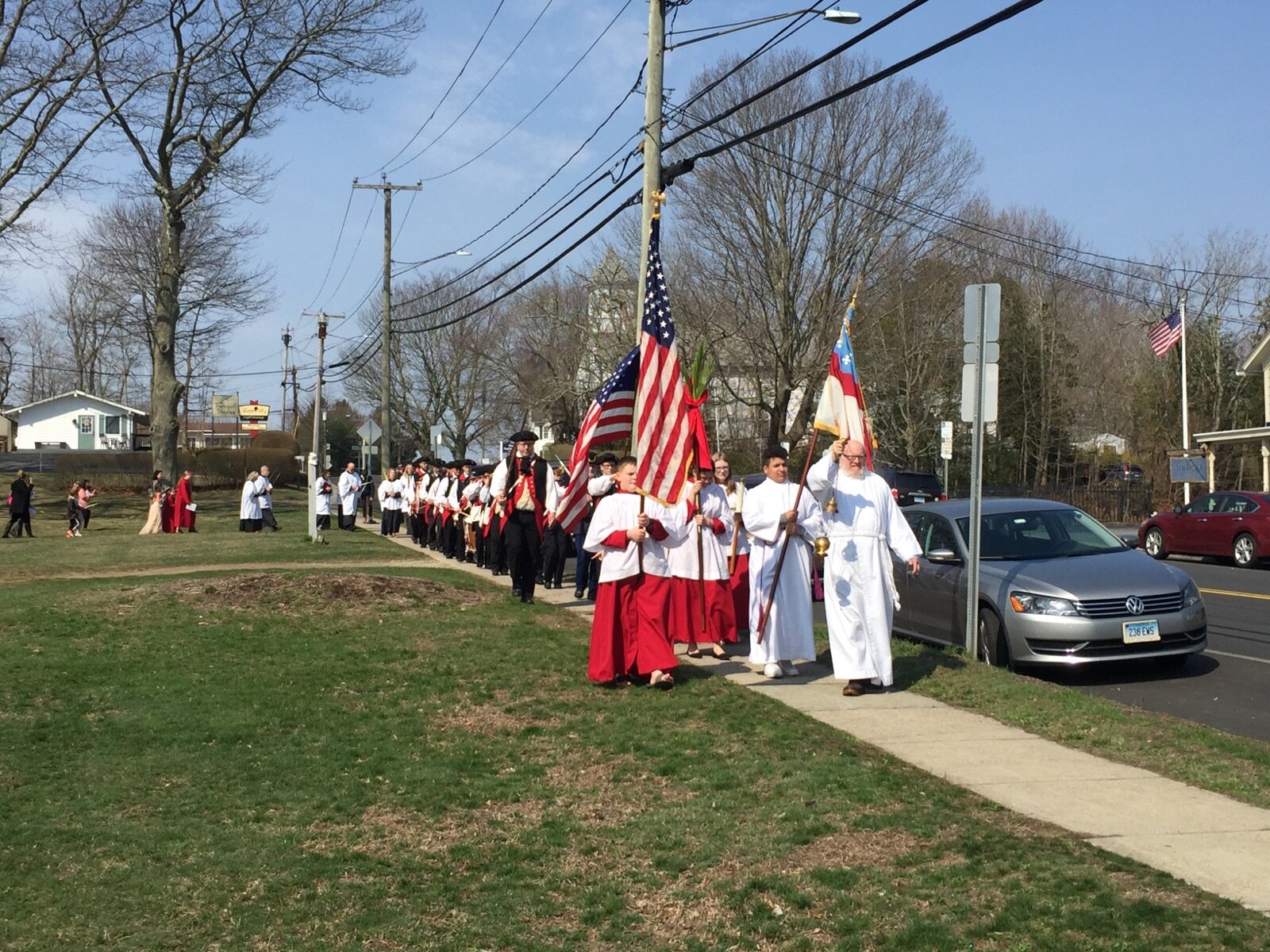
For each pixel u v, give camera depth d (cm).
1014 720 850
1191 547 2444
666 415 995
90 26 3231
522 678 1001
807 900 526
